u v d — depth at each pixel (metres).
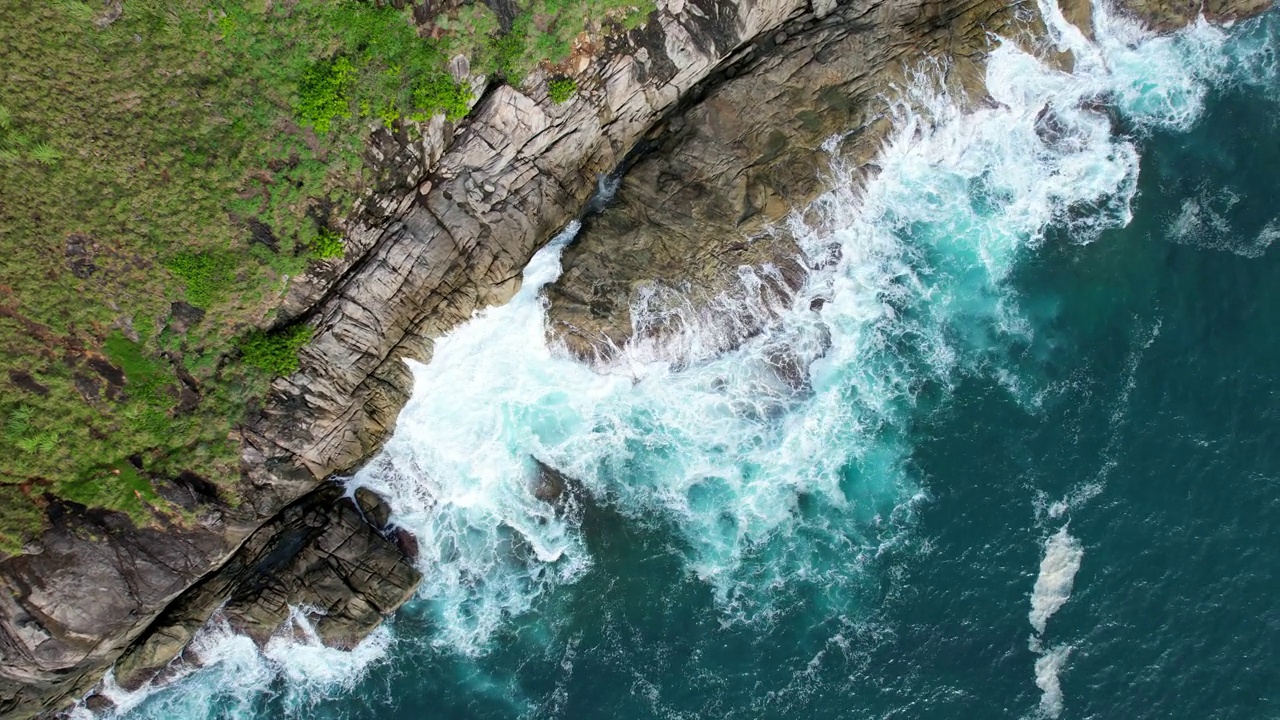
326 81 26.16
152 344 26.22
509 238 28.48
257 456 27.14
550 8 26.47
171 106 25.72
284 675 29.08
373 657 29.38
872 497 30.16
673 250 29.48
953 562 29.44
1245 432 29.72
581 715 28.84
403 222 27.47
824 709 28.38
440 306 28.53
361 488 29.61
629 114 28.88
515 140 27.78
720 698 28.73
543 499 30.34
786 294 30.31
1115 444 30.05
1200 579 28.67
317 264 27.02
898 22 29.34
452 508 30.11
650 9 27.19
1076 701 27.95
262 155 26.31
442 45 26.41
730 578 29.77
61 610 25.55
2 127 24.67
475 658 29.56
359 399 28.33
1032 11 30.09
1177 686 27.83
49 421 25.61
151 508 26.31
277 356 26.98
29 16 24.58
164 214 25.94
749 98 29.12
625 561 30.11
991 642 28.64
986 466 30.17
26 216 25.16
